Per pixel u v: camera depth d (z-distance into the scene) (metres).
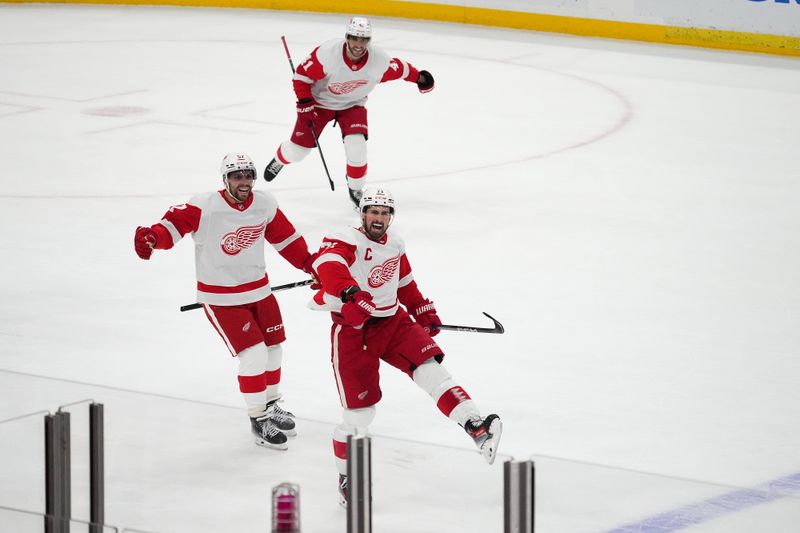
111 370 22.58
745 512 12.93
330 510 14.80
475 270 29.89
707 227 34.75
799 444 19.52
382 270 17.69
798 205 37.62
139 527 14.81
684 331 25.50
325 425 15.62
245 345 18.94
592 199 37.88
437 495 13.45
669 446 19.33
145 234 18.80
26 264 29.75
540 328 25.53
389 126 49.28
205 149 44.00
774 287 28.94
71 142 44.88
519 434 19.75
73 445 15.19
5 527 13.24
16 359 23.05
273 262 30.36
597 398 21.52
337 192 38.47
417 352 17.64
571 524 13.09
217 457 16.22
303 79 34.25
